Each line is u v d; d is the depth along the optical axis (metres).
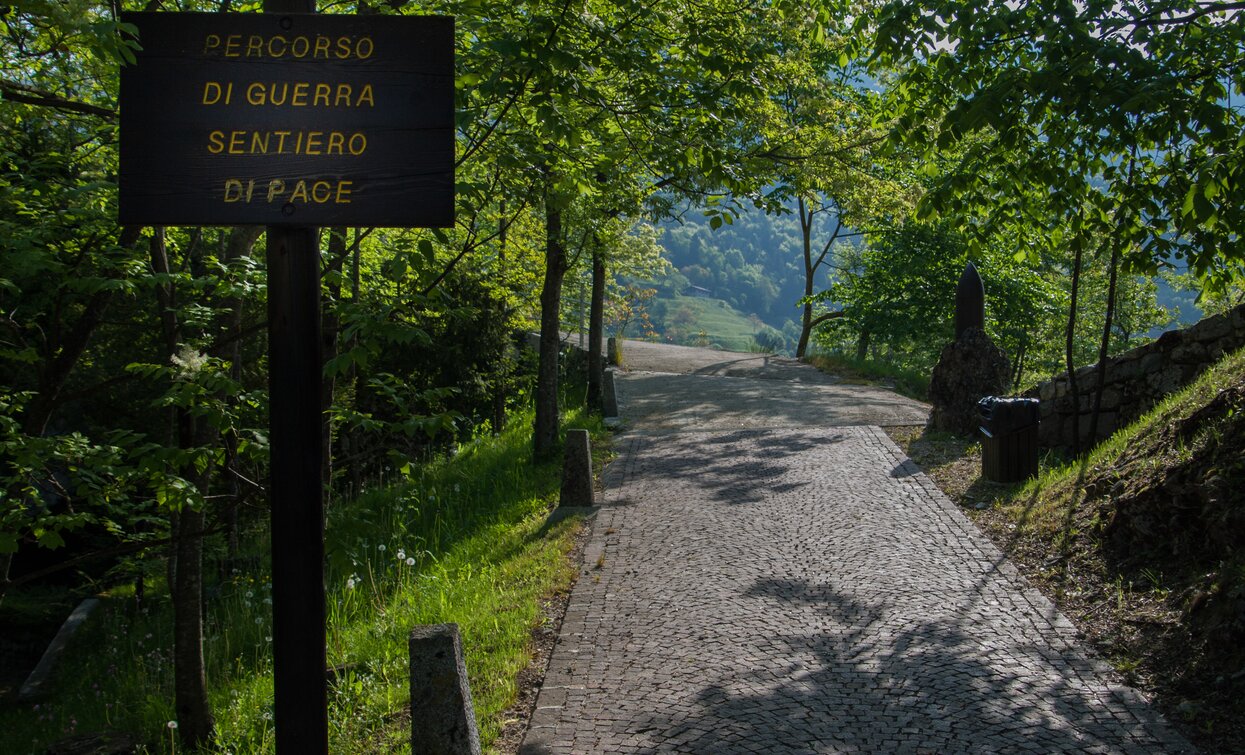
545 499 11.93
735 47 7.38
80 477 5.92
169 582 9.31
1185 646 5.83
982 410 10.94
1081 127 7.62
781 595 7.64
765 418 16.52
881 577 7.96
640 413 17.66
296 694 3.73
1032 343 30.77
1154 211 7.63
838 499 10.69
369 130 3.63
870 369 23.77
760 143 11.23
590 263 18.28
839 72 15.48
